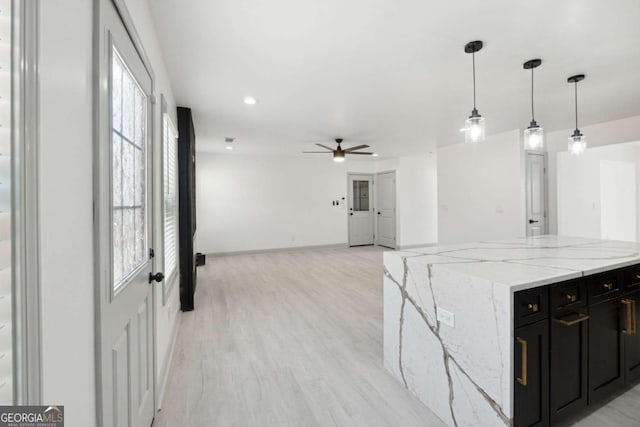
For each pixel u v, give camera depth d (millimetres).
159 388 1949
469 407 1601
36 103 639
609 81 2967
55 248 747
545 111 3926
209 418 1794
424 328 1891
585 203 5332
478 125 2502
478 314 1548
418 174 7902
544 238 3018
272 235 7559
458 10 1874
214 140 5605
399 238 7727
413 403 1921
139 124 1593
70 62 828
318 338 2836
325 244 8133
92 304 972
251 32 2092
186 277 3562
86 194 934
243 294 4203
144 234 1666
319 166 8031
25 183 613
